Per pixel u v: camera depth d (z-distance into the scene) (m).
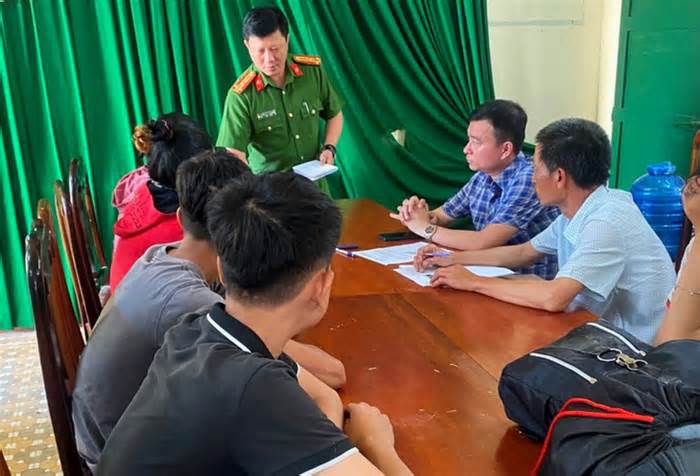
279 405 0.77
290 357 1.18
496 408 1.19
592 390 0.96
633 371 0.98
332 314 1.64
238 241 0.82
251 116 2.96
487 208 2.45
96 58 3.08
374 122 3.45
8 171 3.05
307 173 2.71
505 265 2.04
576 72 3.94
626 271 1.73
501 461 1.04
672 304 1.31
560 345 1.10
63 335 1.36
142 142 1.68
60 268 1.49
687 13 3.29
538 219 2.25
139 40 3.06
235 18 3.16
